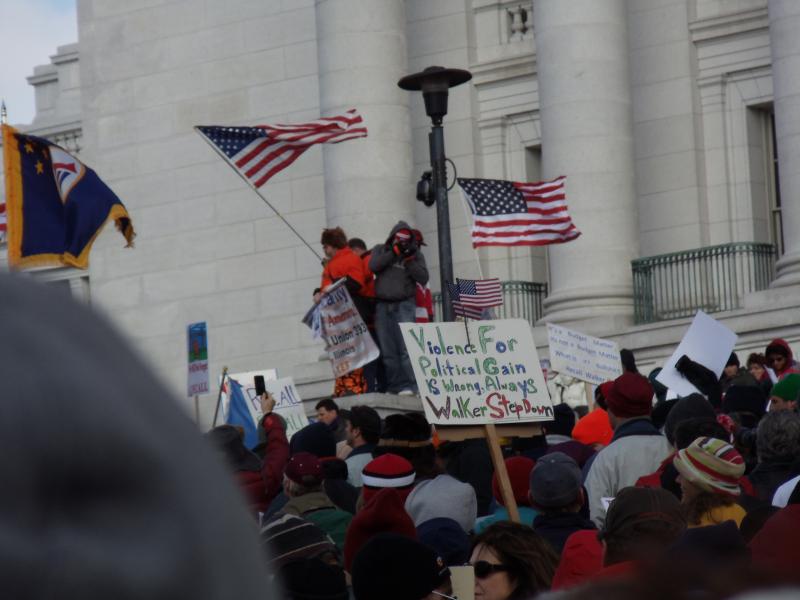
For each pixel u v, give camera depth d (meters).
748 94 52.00
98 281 61.81
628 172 49.62
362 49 52.84
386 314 38.91
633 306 49.00
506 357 20.06
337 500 19.12
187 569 1.48
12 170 32.06
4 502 1.44
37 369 1.46
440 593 11.28
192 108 60.62
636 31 53.16
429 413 19.53
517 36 56.03
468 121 56.19
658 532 10.14
